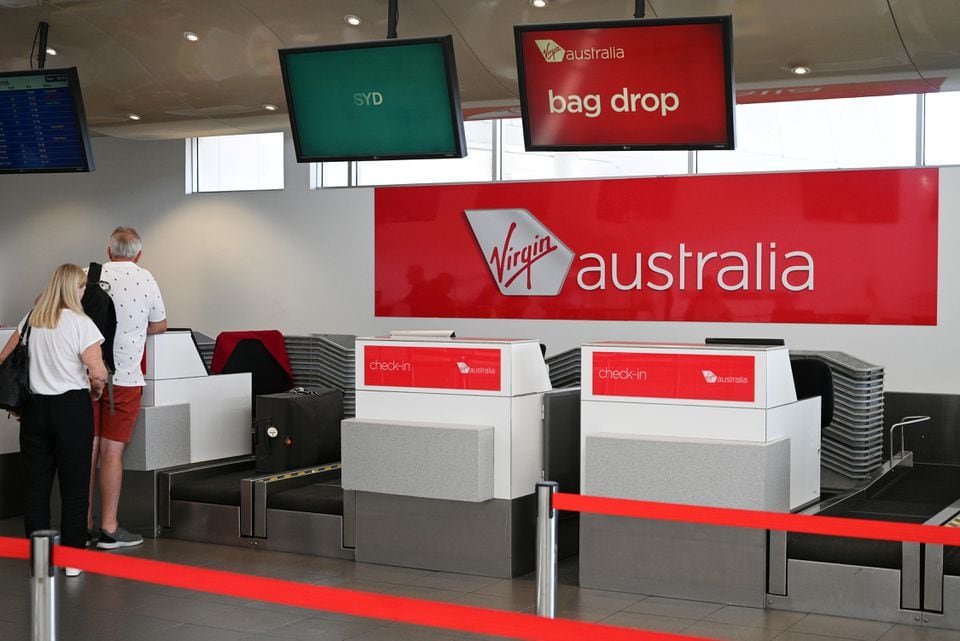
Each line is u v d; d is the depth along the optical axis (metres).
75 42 7.09
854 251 8.50
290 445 6.96
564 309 9.59
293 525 6.35
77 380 5.71
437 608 2.84
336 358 8.06
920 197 8.27
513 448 5.73
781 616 5.02
